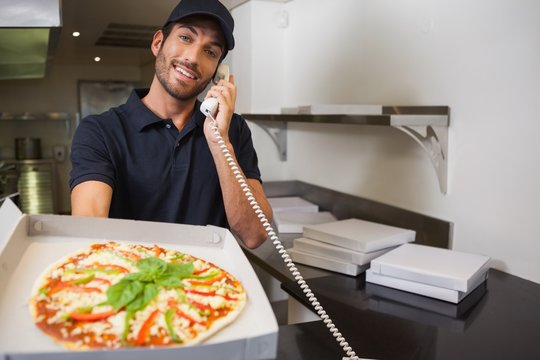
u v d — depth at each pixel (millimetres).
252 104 2922
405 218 2021
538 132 1433
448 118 1757
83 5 2848
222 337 680
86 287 751
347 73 2375
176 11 1183
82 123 1242
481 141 1633
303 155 2900
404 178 2049
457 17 1702
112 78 6648
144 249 892
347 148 2457
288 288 1509
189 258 886
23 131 6371
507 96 1526
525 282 1498
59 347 622
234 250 907
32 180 5992
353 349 1075
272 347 609
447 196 1807
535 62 1428
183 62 1187
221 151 1178
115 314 694
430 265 1442
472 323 1223
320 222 2336
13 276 767
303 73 2764
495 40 1557
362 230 1801
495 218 1602
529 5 1437
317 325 1203
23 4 1510
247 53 2934
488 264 1496
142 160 1255
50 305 701
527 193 1481
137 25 3486
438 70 1809
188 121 1303
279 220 2363
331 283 1550
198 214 1339
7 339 632
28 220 868
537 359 1037
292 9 2840
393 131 2096
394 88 2062
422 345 1098
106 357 540
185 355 565
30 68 3602
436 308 1318
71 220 895
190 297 755
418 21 1895
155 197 1273
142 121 1257
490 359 1036
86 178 1125
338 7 2402
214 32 1201
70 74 6465
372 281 1535
